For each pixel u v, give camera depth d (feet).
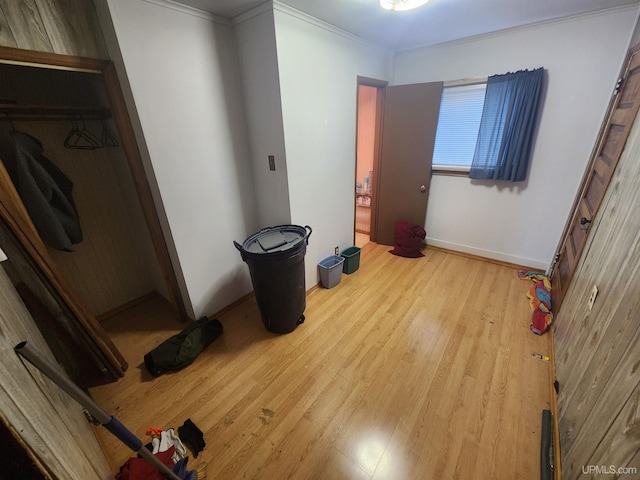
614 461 2.81
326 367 6.30
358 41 8.41
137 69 5.30
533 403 5.32
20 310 3.75
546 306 7.57
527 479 4.22
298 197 7.80
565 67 7.73
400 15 6.85
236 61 6.95
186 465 4.40
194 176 6.73
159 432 4.91
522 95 8.21
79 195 7.29
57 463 2.33
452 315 7.83
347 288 9.36
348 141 9.14
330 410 5.33
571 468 3.79
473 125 9.75
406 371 6.12
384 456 4.58
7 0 4.10
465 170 10.17
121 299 8.52
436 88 9.59
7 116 5.55
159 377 6.15
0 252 2.86
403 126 10.53
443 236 11.57
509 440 4.73
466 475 4.29
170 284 7.33
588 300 5.05
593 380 3.87
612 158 5.77
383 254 11.74
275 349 6.86
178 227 6.69
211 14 6.19
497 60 8.57
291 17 6.26
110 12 4.76
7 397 2.03
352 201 10.17
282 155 7.14
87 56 5.03
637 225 3.78
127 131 5.78
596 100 7.59
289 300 6.90
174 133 6.14
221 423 5.16
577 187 8.42
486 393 5.55
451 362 6.30
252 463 4.54
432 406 5.34
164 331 7.57
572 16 7.24
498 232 10.25
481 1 6.33
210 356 6.70
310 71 7.10
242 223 8.17
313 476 4.36
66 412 3.51
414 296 8.76
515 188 9.45
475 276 9.73
